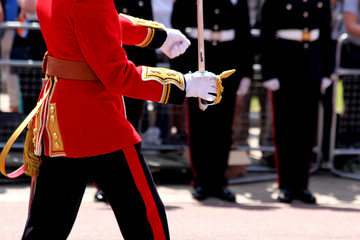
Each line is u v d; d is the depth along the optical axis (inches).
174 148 808.3
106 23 297.3
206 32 646.5
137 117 660.7
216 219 601.9
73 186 323.3
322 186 784.9
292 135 684.7
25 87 762.2
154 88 308.8
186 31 643.5
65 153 313.7
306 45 655.8
